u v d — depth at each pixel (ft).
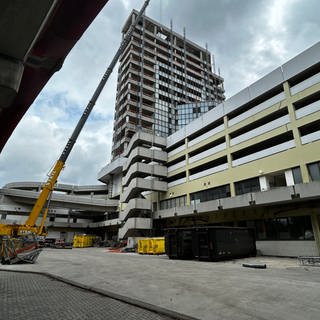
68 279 37.81
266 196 73.67
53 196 174.29
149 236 120.67
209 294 27.20
